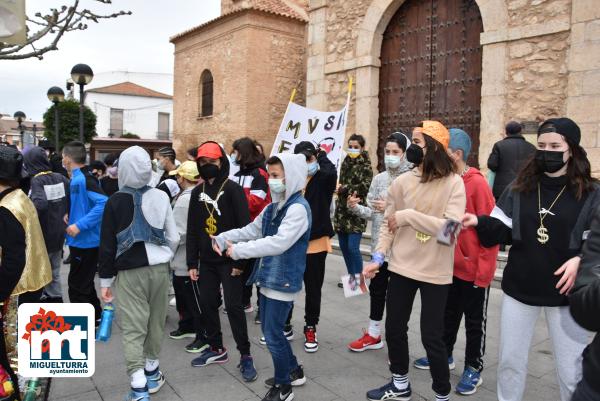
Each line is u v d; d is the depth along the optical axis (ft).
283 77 47.44
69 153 14.80
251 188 14.11
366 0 30.01
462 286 10.83
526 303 8.20
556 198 8.03
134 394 9.70
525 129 21.97
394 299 9.75
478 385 11.04
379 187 14.21
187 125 55.52
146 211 10.16
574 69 20.67
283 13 46.39
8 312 9.83
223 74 48.80
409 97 29.17
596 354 5.06
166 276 10.50
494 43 23.50
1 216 8.77
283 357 9.87
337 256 25.27
